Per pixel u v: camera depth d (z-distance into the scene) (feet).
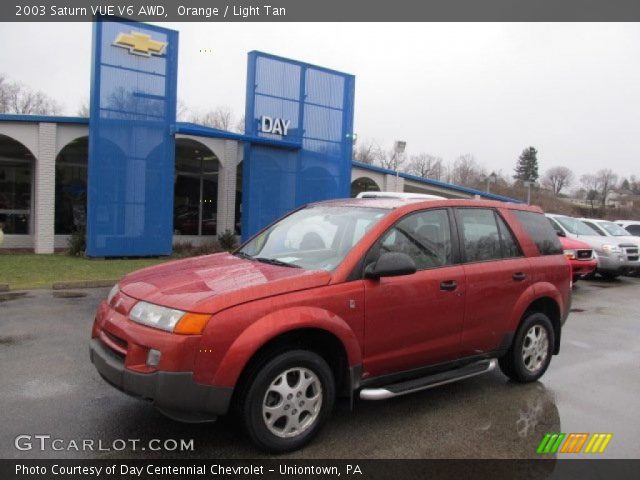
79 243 51.24
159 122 51.72
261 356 12.23
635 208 241.76
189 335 11.35
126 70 49.73
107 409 14.71
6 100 150.82
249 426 12.03
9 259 46.85
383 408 15.67
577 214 220.84
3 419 13.93
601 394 17.56
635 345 24.58
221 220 63.16
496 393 17.28
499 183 242.78
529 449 13.34
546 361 18.65
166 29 51.29
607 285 46.62
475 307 15.93
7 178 59.06
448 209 16.30
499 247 17.30
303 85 60.49
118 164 49.90
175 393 11.28
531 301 17.53
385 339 13.94
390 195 32.35
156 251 52.54
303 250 15.31
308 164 61.72
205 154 66.95
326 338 13.23
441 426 14.49
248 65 57.26
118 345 12.32
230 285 12.50
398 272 13.41
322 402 13.00
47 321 24.88
